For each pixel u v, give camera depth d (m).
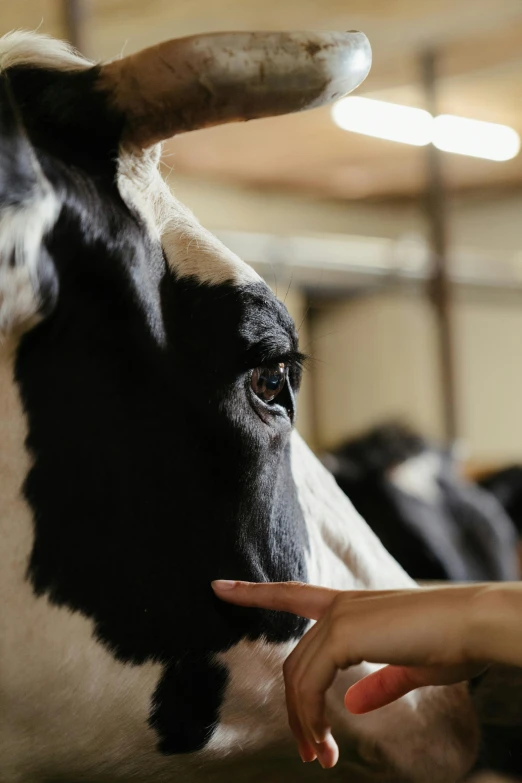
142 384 0.84
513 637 0.75
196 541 0.87
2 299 0.73
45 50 0.86
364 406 9.02
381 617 0.79
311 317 9.16
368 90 4.91
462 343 8.77
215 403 0.86
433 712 1.06
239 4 3.60
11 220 0.70
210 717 0.91
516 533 3.42
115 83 0.81
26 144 0.73
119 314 0.82
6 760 0.85
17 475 0.82
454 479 2.88
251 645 0.91
